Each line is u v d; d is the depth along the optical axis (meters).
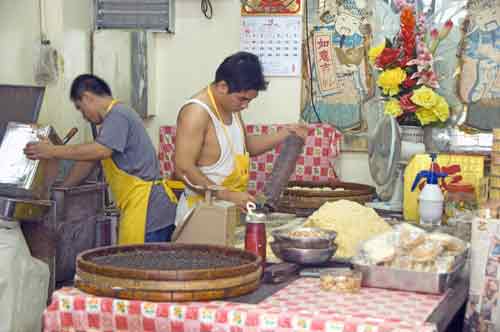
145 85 5.14
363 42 4.90
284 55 5.02
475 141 4.71
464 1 4.68
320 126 4.86
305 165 4.88
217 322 1.95
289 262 2.51
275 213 3.73
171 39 5.26
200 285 2.01
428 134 4.16
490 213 2.26
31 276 3.51
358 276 2.25
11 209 3.34
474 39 4.69
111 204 4.79
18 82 4.61
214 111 3.29
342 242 2.73
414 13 4.75
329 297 2.16
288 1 4.98
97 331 2.05
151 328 2.00
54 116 4.57
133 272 2.01
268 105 5.09
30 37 4.58
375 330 1.85
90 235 4.19
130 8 5.08
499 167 3.38
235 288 2.06
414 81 3.81
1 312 3.30
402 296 2.21
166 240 3.84
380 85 3.90
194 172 3.21
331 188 4.18
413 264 2.26
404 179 3.75
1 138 3.69
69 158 3.59
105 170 3.91
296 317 1.92
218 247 2.40
